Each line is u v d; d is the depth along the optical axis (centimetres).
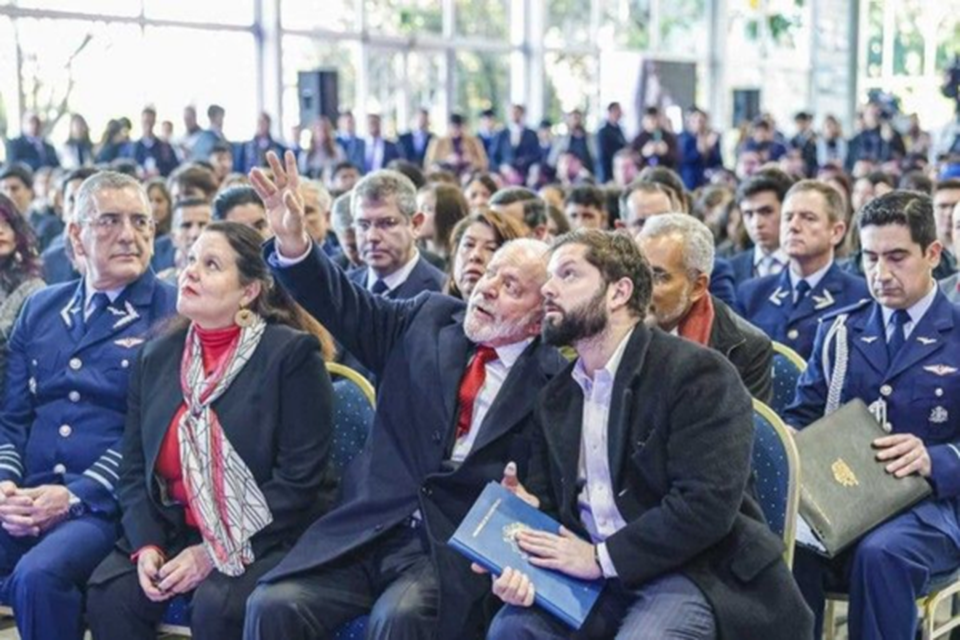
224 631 285
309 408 299
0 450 329
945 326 317
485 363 289
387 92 1552
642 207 474
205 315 300
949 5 1931
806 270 431
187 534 305
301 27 1459
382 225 406
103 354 329
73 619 302
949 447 302
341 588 281
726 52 1873
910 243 312
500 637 256
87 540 308
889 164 1349
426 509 279
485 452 279
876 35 1988
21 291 375
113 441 325
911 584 288
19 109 1254
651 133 1498
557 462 267
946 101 1941
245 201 437
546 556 255
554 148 1523
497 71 1667
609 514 263
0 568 316
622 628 249
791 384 349
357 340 301
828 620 353
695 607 249
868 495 292
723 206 637
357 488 294
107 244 329
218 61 1398
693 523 248
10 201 380
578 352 269
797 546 300
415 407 291
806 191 425
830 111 1989
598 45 1747
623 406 260
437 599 272
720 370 259
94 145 1268
